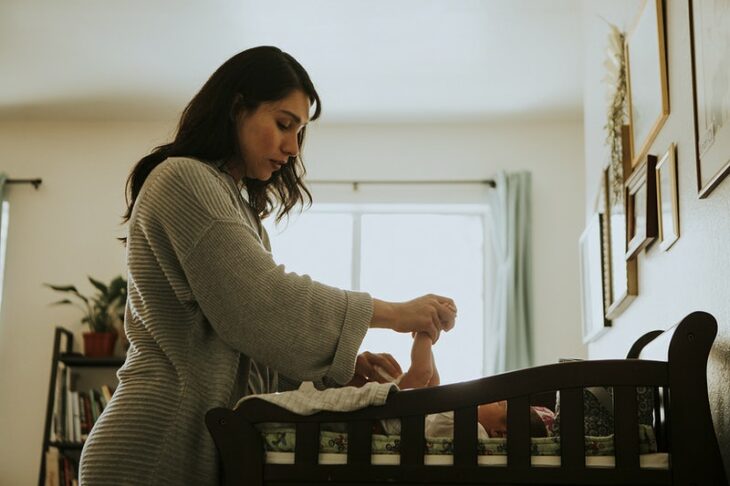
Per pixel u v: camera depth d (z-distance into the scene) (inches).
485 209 228.4
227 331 61.0
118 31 189.8
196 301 62.4
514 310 215.8
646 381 55.9
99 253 225.9
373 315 64.1
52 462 200.5
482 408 72.4
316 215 232.5
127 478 57.6
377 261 229.3
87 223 227.6
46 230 227.3
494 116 226.2
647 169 101.0
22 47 196.1
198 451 59.9
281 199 77.8
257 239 64.2
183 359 61.1
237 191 67.9
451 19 183.0
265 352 60.8
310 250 230.2
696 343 55.8
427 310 66.3
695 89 82.4
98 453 57.7
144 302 62.3
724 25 72.4
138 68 205.5
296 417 58.7
